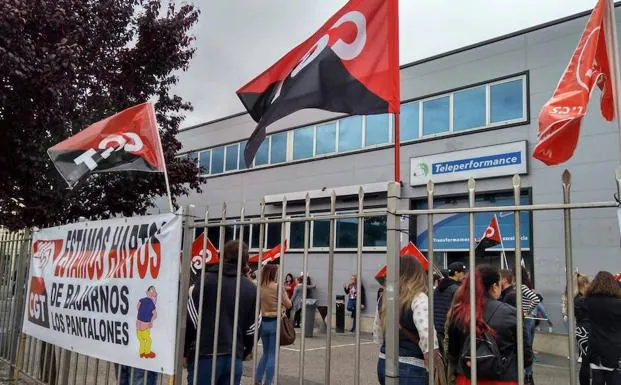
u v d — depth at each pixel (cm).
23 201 736
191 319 410
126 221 452
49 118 681
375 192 1578
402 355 340
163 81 886
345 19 361
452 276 598
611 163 1157
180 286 404
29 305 608
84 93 771
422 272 350
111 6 773
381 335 363
